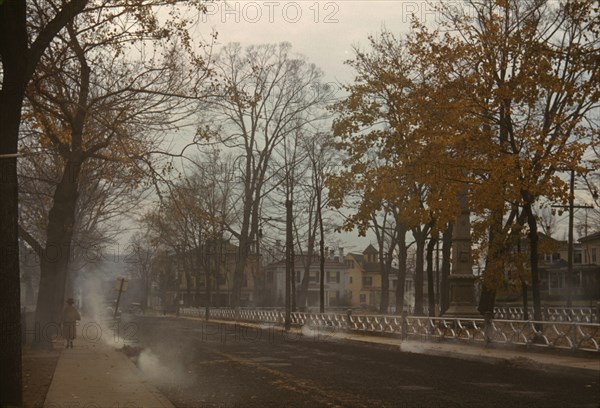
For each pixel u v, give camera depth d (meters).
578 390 14.11
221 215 56.25
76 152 24.08
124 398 12.84
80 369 18.31
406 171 29.94
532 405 11.97
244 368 19.28
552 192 22.78
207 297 63.47
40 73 21.17
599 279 69.50
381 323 33.44
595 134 23.92
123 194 42.19
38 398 13.00
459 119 25.09
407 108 31.69
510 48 24.06
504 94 23.50
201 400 12.91
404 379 16.28
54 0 17.67
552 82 22.86
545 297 71.31
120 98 21.84
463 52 24.98
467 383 15.44
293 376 17.09
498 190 23.38
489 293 35.25
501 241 31.64
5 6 11.59
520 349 22.62
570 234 42.38
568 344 20.70
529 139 23.48
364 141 36.03
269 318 51.84
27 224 41.66
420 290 45.50
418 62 31.80
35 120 22.59
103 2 18.50
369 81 35.03
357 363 20.78
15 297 11.57
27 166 35.06
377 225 60.12
